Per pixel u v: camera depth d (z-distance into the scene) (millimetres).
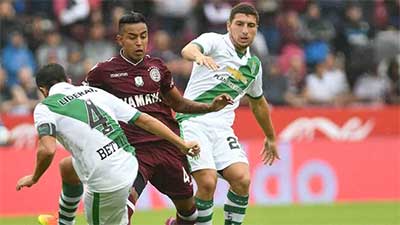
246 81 30344
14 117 53156
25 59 60062
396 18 72500
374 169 54812
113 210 25688
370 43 68625
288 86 63156
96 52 61906
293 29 67938
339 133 59656
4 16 61531
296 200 53094
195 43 29297
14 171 47875
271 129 31984
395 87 67000
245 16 29891
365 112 60406
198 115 30172
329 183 53875
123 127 27719
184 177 28484
